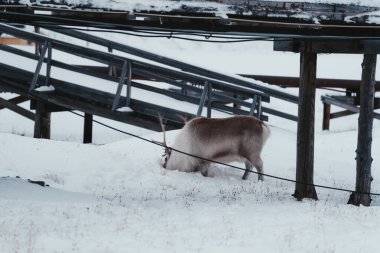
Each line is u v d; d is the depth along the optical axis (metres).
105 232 9.79
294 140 20.56
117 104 18.38
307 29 12.17
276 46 14.46
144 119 18.77
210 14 11.55
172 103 21.27
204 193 14.32
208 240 9.57
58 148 16.98
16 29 18.98
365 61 13.55
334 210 12.21
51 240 9.12
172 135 18.95
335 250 9.23
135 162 16.89
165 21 11.65
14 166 15.68
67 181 15.09
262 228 10.50
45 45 18.97
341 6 11.99
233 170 17.17
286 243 9.52
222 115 21.14
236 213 11.73
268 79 27.75
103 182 15.30
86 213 11.10
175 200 13.08
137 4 11.38
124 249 8.84
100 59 18.91
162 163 17.45
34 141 17.30
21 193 12.38
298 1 11.90
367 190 13.56
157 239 9.50
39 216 10.63
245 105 21.34
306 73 13.80
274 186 15.60
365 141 13.59
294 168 17.55
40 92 18.77
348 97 26.80
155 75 19.53
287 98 21.64
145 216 11.20
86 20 11.48
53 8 11.24
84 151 16.94
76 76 21.59
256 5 11.73
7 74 19.30
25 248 8.61
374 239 9.90
